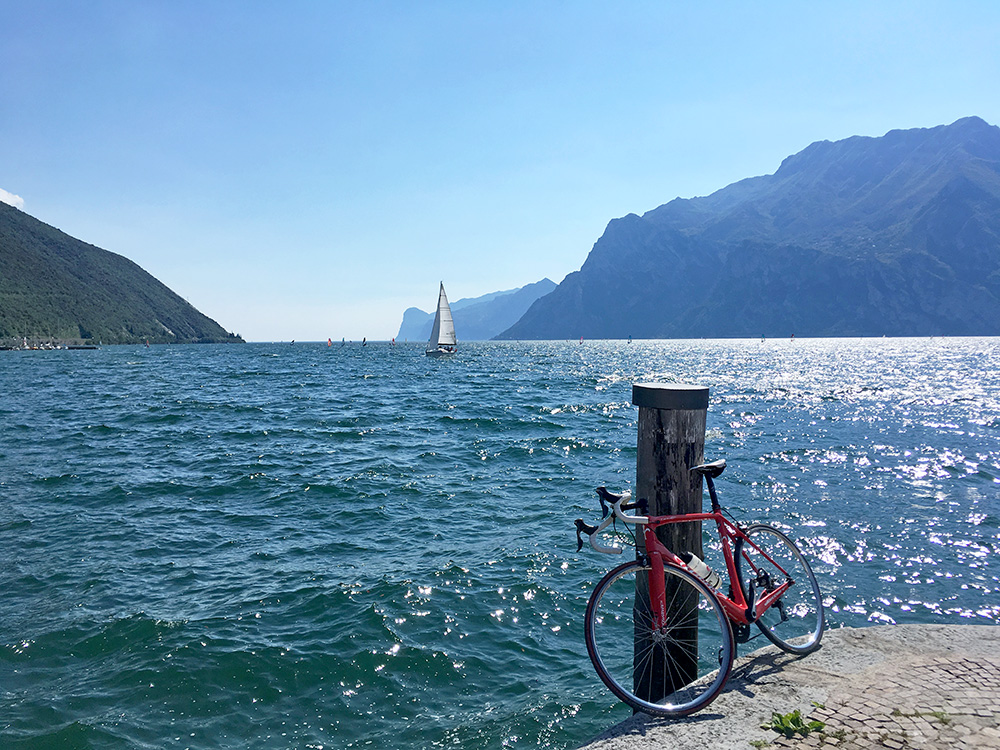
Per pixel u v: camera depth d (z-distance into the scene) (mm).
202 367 85875
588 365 88875
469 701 6367
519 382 54406
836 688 3787
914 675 3910
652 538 4055
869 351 143250
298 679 6664
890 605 8484
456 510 13375
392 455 19797
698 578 3920
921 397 38219
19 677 6645
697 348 195875
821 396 39656
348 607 8406
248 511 13266
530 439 22891
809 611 4484
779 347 199875
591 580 9391
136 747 5531
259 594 8828
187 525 12234
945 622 8000
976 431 23984
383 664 6996
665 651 4098
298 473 17000
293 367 85375
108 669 6805
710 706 3656
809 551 10547
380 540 11344
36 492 14781
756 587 4293
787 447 20766
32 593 8836
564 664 7113
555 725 5918
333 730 5848
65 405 35156
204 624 7840
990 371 65375
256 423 27484
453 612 8320
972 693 3662
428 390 45938
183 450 20703
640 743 3324
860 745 3172
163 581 9328
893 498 13930
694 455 4180
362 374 68062
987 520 12188
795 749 3166
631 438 23062
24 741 5586
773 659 4234
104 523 12297
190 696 6324
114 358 124312
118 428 25828
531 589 9039
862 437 22812
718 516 4168
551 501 14109
